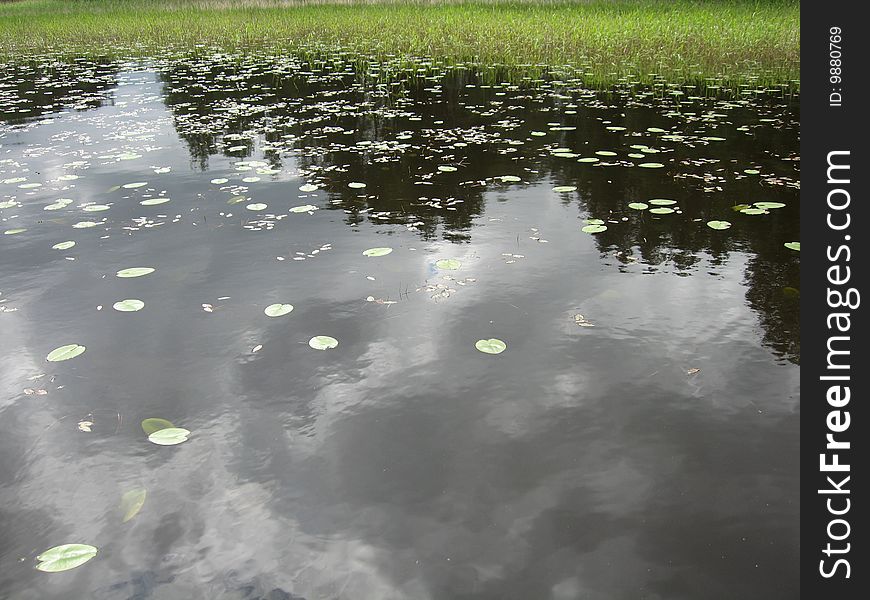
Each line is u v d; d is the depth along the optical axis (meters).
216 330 3.02
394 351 2.83
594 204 4.70
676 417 2.40
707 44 11.97
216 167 5.79
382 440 2.30
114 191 5.16
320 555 1.85
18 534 1.93
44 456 2.24
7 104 8.87
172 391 2.58
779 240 3.98
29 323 3.11
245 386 2.61
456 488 2.08
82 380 2.66
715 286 3.39
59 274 3.63
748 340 2.88
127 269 3.65
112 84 10.39
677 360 2.74
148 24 18.36
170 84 10.30
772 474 2.13
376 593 1.73
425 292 3.36
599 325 3.02
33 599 1.72
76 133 7.17
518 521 1.96
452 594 1.73
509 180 5.29
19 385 2.64
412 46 13.54
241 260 3.79
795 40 11.99
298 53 13.58
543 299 3.27
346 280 3.51
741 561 1.83
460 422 2.38
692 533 1.92
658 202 4.64
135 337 2.98
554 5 19.23
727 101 8.32
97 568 1.82
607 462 2.19
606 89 9.27
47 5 25.14
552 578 1.77
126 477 2.15
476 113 7.95
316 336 2.95
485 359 2.76
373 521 1.96
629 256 3.79
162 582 1.77
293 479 2.13
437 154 6.14
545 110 8.02
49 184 5.35
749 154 5.95
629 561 1.82
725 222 4.25
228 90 9.70
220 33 16.52
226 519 1.98
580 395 2.52
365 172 5.59
